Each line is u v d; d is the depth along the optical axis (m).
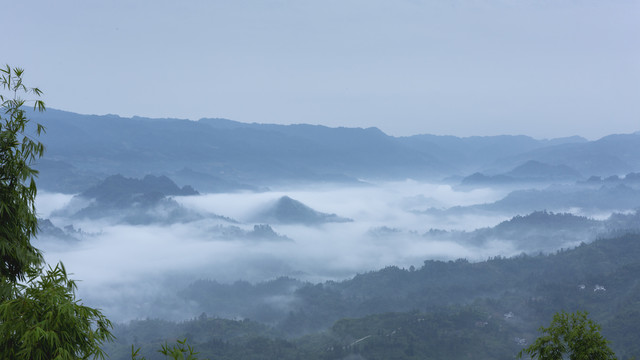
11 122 13.28
